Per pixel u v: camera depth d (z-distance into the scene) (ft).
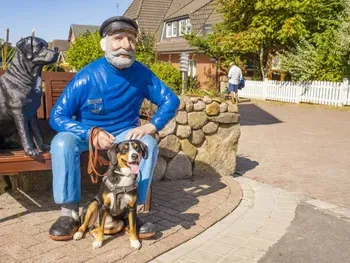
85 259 10.71
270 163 24.93
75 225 12.08
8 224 13.01
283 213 15.34
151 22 125.59
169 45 110.22
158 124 12.95
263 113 58.08
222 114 20.03
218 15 98.68
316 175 22.09
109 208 11.39
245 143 32.45
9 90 12.21
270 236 13.08
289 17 70.38
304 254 11.86
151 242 12.00
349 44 62.18
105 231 12.05
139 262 10.78
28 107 12.52
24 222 13.20
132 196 11.28
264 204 16.35
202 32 99.40
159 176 18.95
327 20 72.43
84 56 47.19
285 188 19.24
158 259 11.18
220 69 83.56
